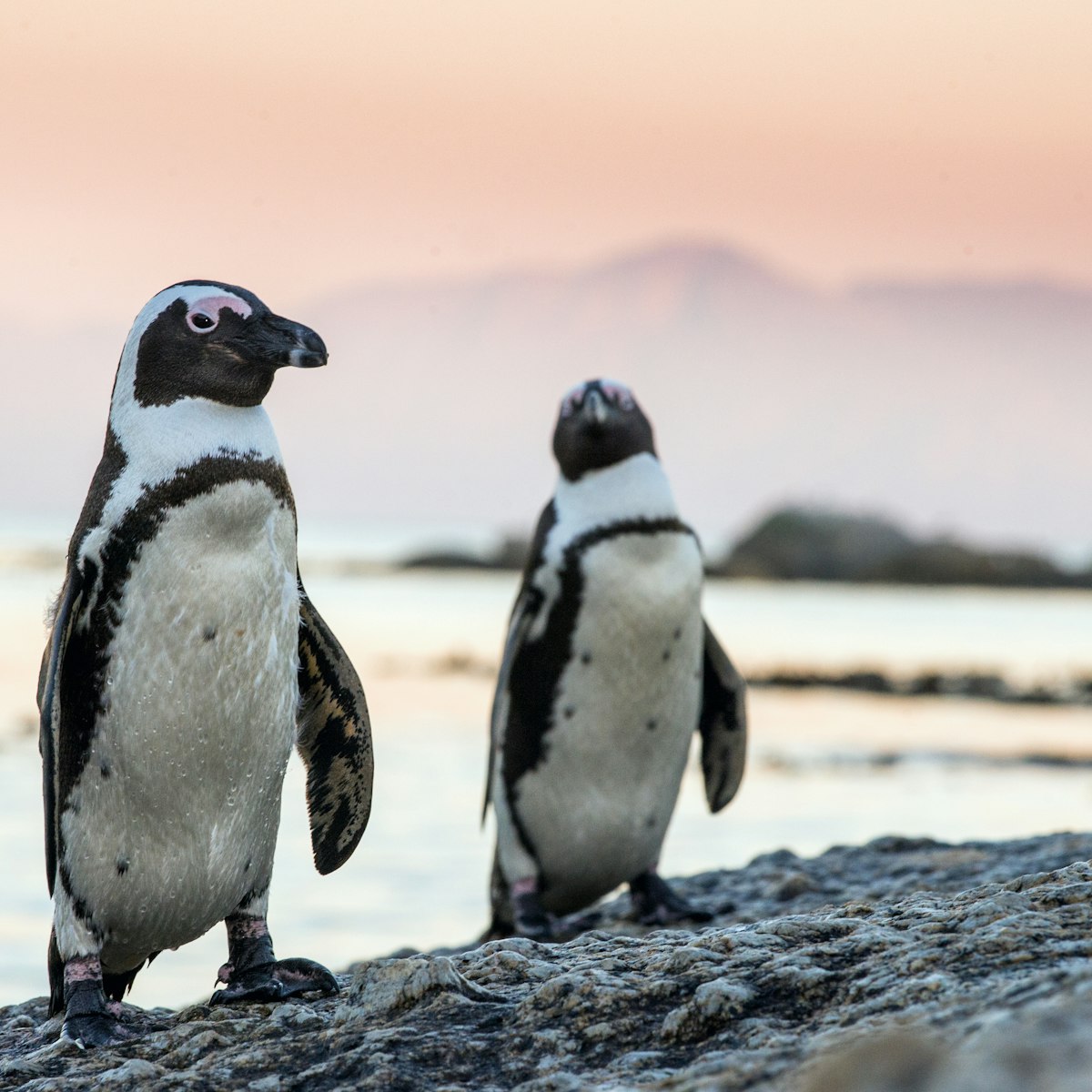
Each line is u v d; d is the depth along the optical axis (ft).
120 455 25.45
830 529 347.15
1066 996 16.39
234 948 26.63
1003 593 322.34
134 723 24.67
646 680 40.04
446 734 110.63
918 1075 15.21
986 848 42.09
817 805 82.28
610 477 40.55
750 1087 16.78
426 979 22.58
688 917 40.11
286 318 25.79
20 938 49.93
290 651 25.71
